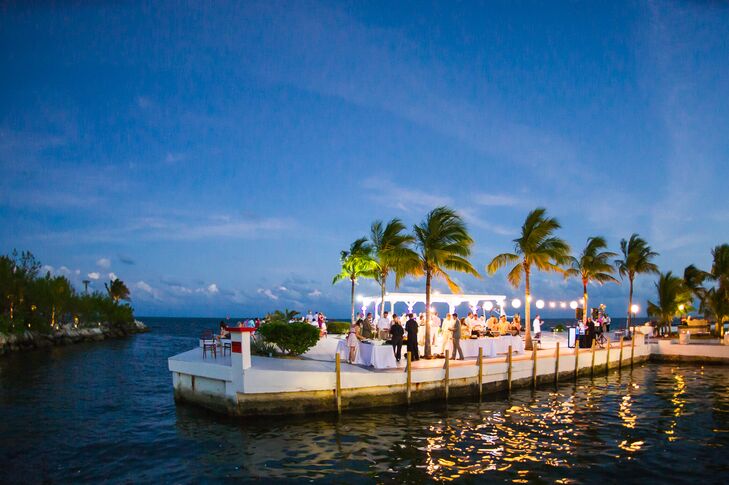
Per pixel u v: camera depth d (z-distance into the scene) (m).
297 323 21.98
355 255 32.72
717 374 29.48
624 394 22.53
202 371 17.95
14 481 11.72
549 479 11.66
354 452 13.57
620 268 42.75
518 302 33.06
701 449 14.04
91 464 12.94
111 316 83.88
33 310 57.50
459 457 13.21
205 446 14.21
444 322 24.75
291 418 16.84
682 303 49.25
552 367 24.98
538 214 29.28
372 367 19.58
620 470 12.29
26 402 21.72
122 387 26.30
